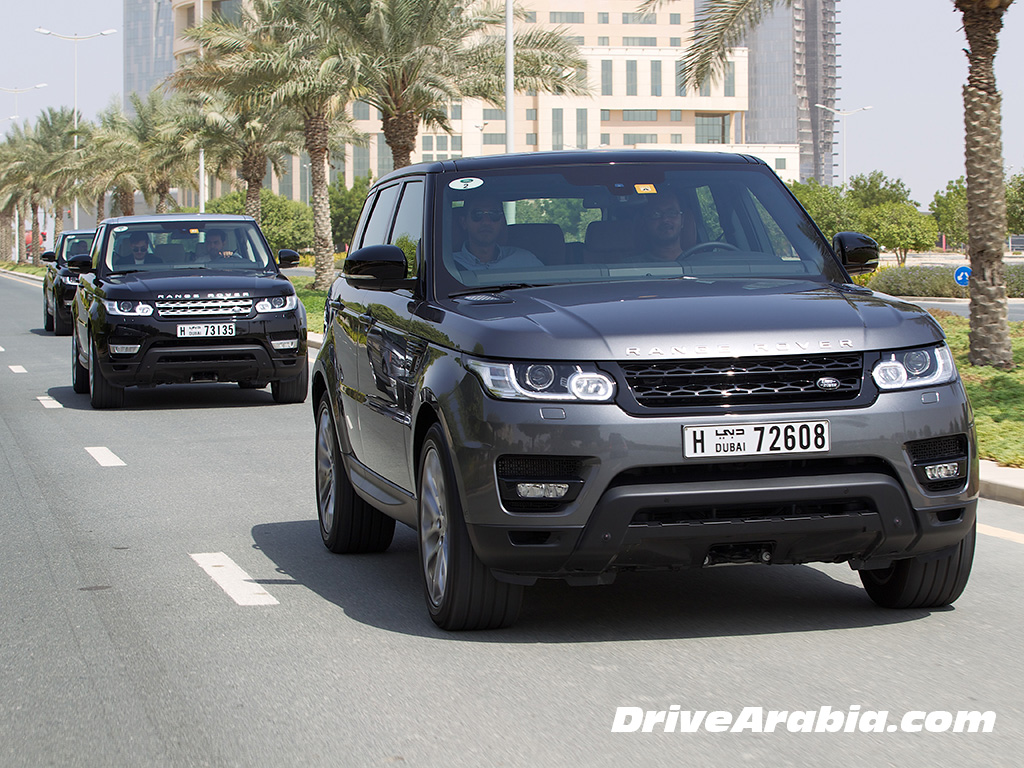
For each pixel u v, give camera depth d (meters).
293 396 18.45
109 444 14.58
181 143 64.44
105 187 85.94
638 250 7.41
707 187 7.77
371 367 7.82
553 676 5.85
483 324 6.31
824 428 5.90
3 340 31.80
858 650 6.18
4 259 136.25
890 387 6.03
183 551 8.96
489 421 6.00
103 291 17.66
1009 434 12.98
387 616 7.06
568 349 5.95
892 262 96.06
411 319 7.14
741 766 4.69
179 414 17.34
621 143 181.62
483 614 6.51
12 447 14.42
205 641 6.62
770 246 7.58
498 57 40.88
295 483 11.87
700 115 184.88
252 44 45.69
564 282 7.15
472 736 5.08
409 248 7.73
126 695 5.76
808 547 6.06
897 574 6.77
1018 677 5.72
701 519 5.90
